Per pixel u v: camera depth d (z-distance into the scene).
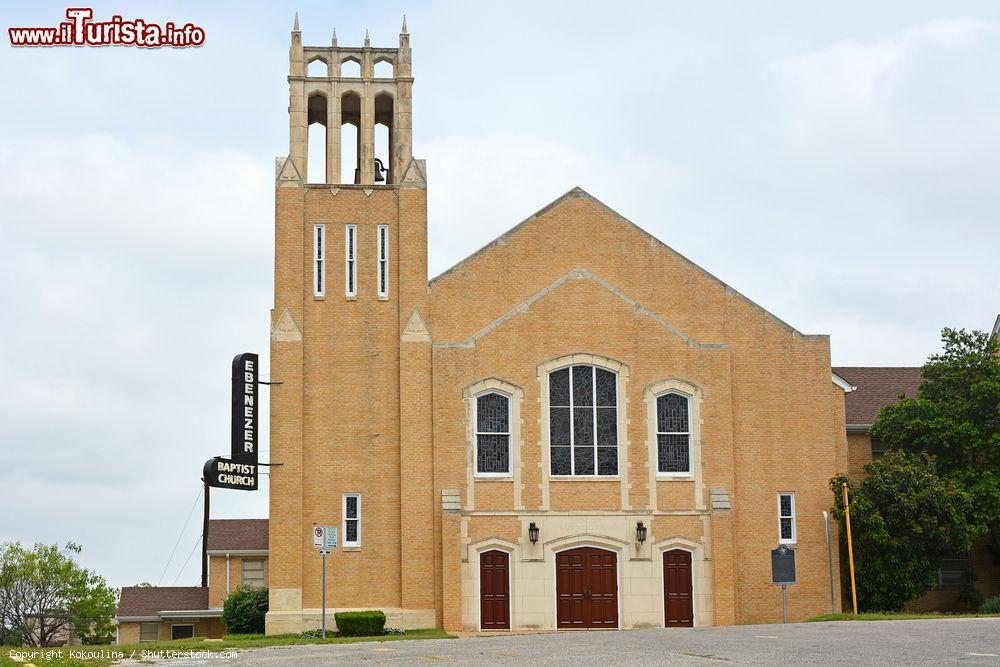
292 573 39.00
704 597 39.78
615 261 42.59
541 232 42.50
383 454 40.09
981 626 28.91
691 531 40.09
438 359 40.25
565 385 40.59
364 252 41.31
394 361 40.72
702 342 42.12
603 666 22.25
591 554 39.78
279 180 41.28
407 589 39.16
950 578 46.28
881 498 41.03
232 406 38.91
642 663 22.58
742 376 42.00
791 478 41.47
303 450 39.81
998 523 43.53
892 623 31.47
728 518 40.12
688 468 40.59
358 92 42.94
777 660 22.34
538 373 40.41
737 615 40.50
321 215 41.38
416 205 41.72
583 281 41.12
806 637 27.38
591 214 42.81
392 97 43.19
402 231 41.50
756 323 42.41
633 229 42.88
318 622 38.81
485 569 39.34
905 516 40.53
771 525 41.09
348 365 40.53
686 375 40.97
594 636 30.88
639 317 41.09
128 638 53.22
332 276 41.06
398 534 39.72
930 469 41.94
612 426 40.50
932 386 45.16
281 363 40.12
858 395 51.22
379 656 25.91
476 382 40.22
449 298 41.56
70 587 62.28
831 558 40.91
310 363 40.41
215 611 51.97
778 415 41.84
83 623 62.72
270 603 38.75
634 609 39.47
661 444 40.66
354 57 43.16
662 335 41.09
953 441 43.47
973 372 44.28
